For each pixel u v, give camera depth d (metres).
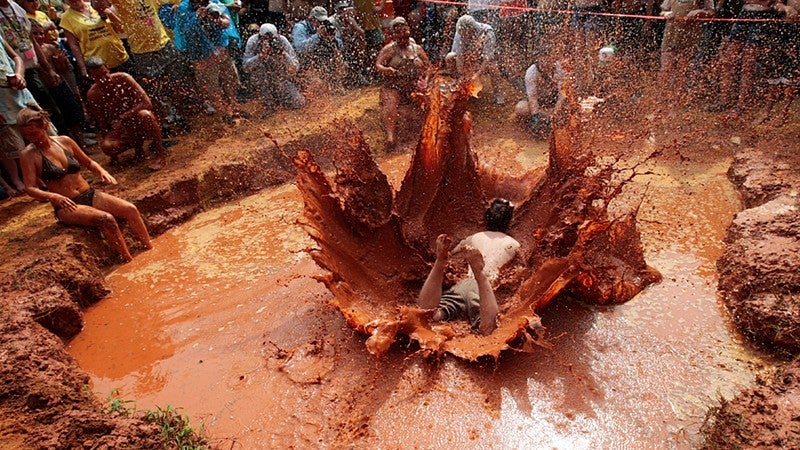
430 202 6.42
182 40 9.35
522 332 4.71
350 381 4.84
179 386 5.05
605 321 5.29
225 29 9.54
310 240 7.21
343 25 10.34
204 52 9.41
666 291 5.64
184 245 7.36
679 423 4.22
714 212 6.88
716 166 7.84
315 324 5.60
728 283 5.46
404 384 4.73
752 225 5.87
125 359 5.49
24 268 6.09
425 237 6.27
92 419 4.13
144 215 7.57
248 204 8.27
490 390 4.59
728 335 5.05
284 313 5.84
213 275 6.66
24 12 7.79
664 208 7.04
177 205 7.93
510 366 4.81
